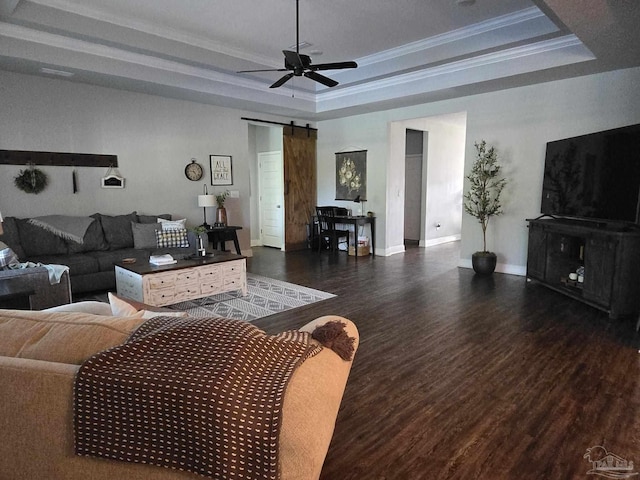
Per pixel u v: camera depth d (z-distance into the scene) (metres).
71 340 1.04
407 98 6.09
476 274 5.75
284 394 0.91
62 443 0.94
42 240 4.77
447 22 4.39
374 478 1.80
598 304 3.92
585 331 3.49
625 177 3.80
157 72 5.19
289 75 4.11
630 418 2.21
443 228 8.88
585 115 4.86
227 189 6.95
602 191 4.12
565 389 2.53
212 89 5.83
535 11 4.09
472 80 5.17
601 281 3.87
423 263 6.64
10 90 4.72
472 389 2.56
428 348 3.19
